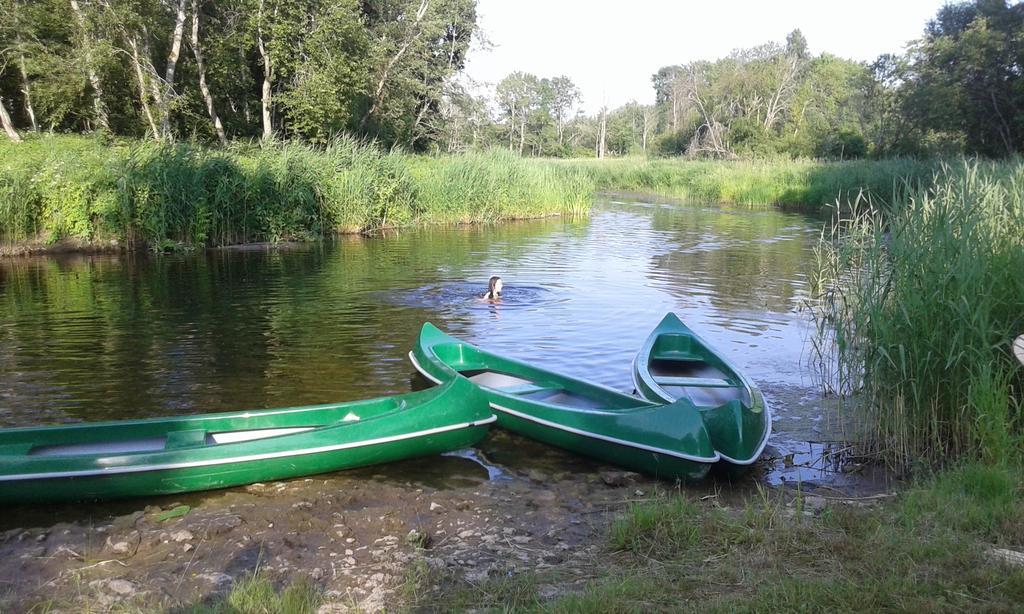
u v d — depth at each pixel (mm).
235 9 30656
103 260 17828
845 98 67125
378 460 6391
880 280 7277
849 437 7172
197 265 17141
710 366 8594
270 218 21031
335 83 29906
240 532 5148
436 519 5379
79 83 25250
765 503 5223
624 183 46750
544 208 29172
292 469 6098
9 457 5535
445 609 3965
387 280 15188
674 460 6031
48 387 8422
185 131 31656
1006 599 3760
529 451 6965
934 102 36281
